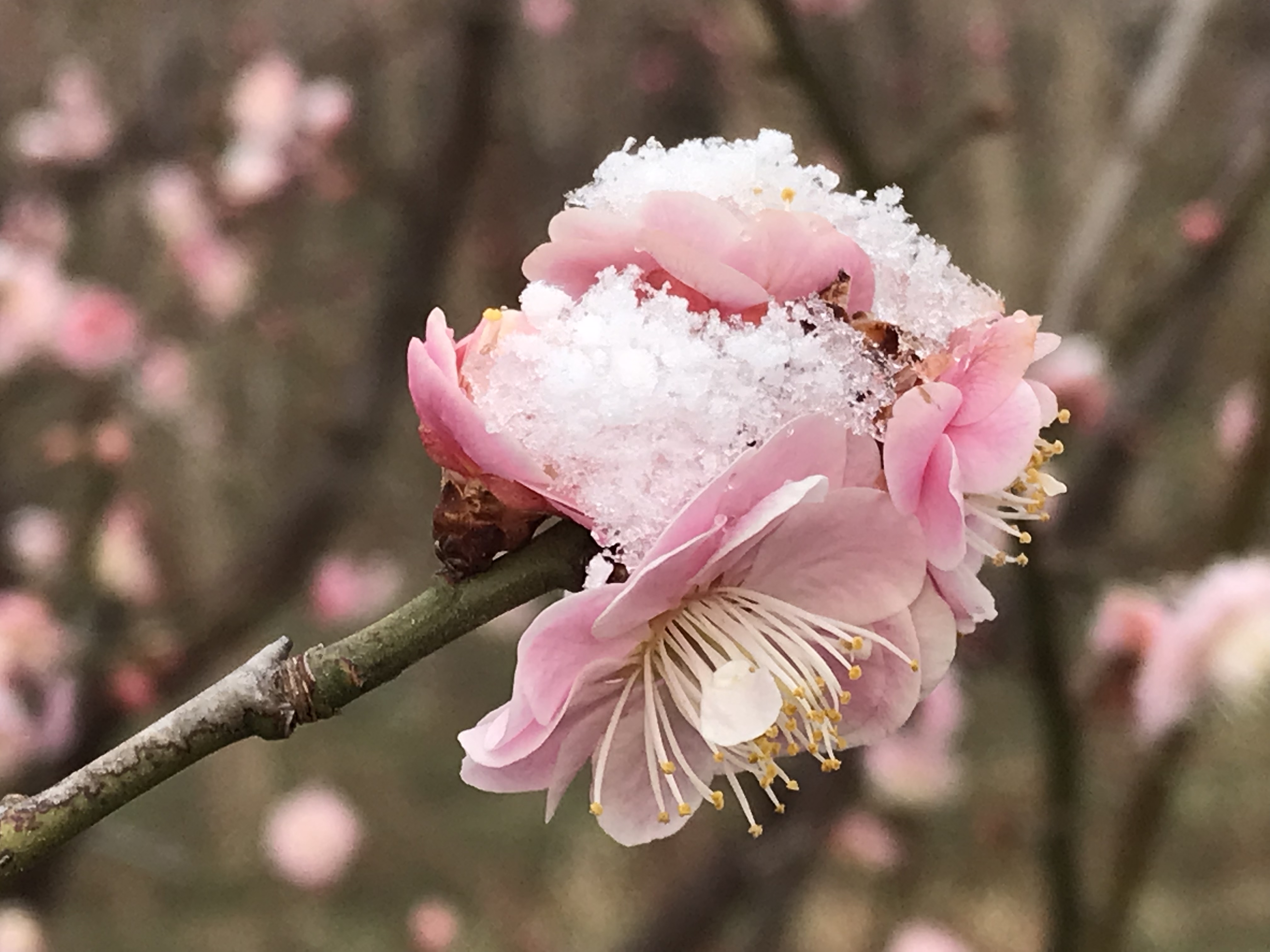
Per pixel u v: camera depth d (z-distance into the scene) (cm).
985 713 63
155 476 62
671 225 16
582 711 17
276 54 55
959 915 58
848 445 17
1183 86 39
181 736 17
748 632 17
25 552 48
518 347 16
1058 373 32
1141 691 27
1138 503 55
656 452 16
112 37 60
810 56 31
